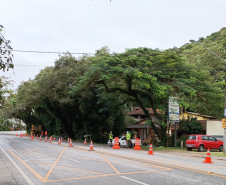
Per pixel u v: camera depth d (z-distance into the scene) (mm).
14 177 9336
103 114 35906
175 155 19453
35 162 13406
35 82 41250
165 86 23406
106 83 29359
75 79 31203
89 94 32469
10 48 7227
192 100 28453
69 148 23250
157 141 32656
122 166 11914
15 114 60875
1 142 31484
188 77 26625
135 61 25016
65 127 44219
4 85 22906
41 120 62062
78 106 37156
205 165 13109
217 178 9156
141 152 21094
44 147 24094
